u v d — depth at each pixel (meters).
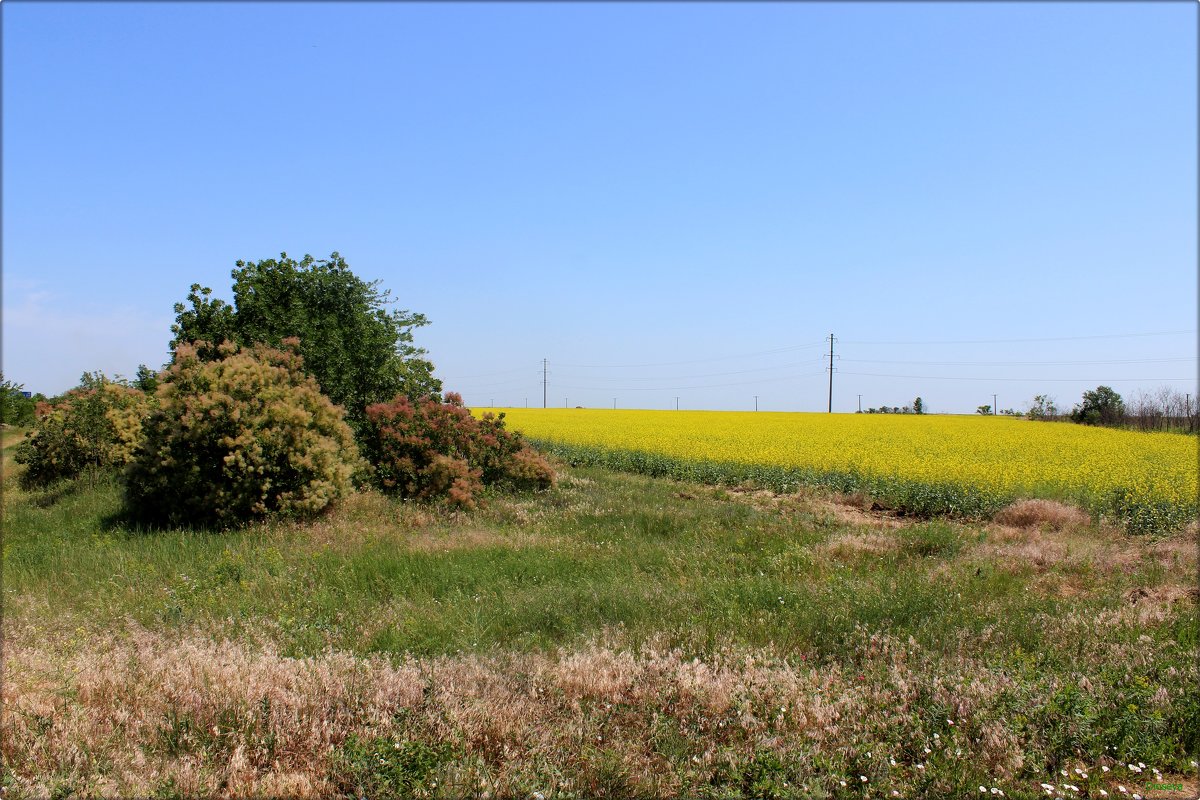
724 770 4.27
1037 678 5.48
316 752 4.47
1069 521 13.35
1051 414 54.00
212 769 4.25
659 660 5.77
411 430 15.98
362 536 11.79
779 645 6.36
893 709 5.11
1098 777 4.42
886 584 8.16
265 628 6.91
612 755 4.37
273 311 18.17
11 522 14.92
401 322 21.94
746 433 32.91
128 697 5.12
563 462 23.97
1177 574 9.42
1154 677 5.70
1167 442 29.53
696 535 11.94
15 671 5.73
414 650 6.23
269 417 13.41
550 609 7.38
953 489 16.19
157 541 11.51
